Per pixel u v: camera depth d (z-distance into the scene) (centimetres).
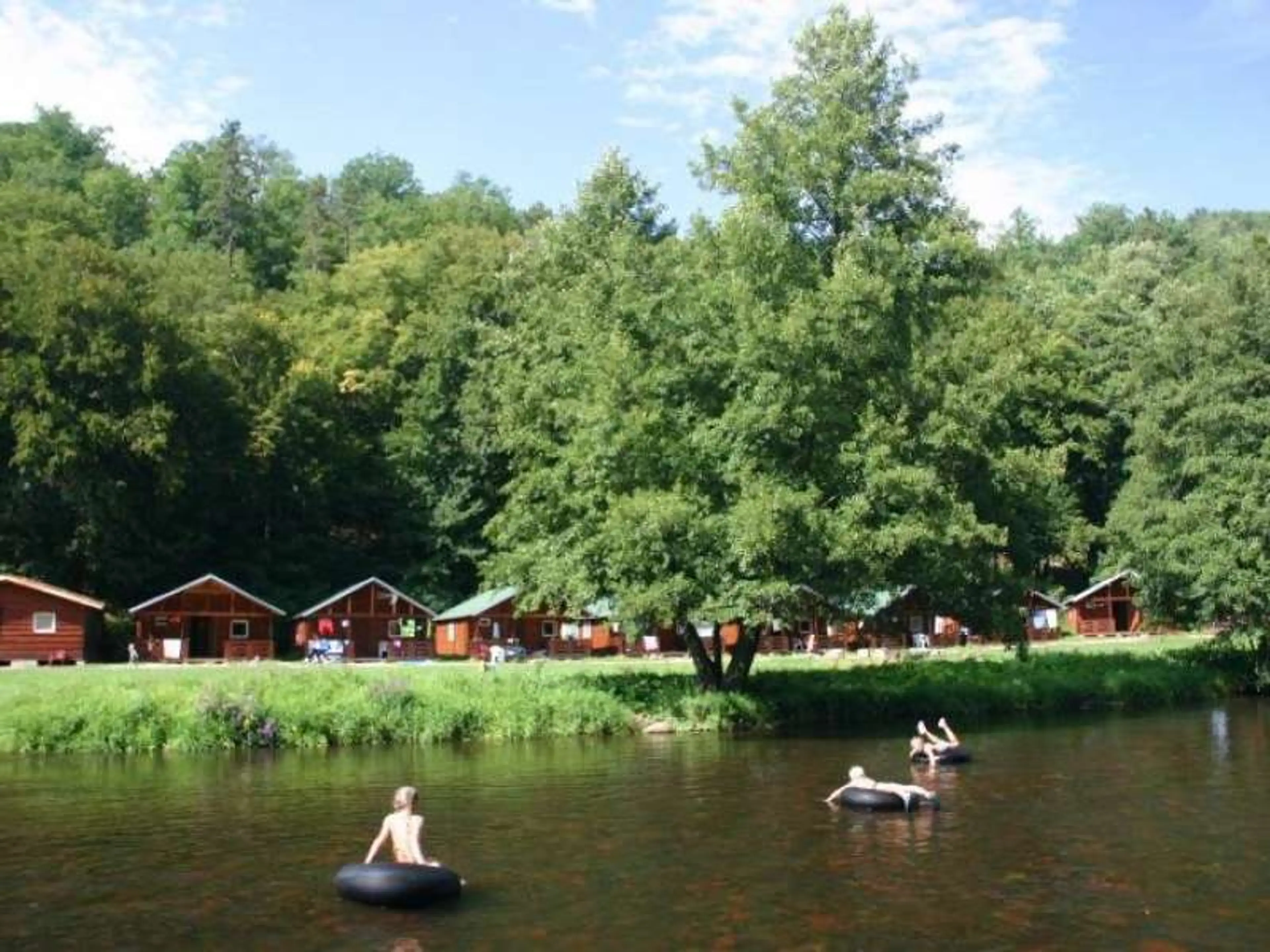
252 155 12688
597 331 4366
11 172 12169
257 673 4231
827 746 3562
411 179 16875
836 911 1652
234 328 8438
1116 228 17138
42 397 6806
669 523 3653
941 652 6481
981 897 1716
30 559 7269
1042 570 8381
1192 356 5947
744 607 3650
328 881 1858
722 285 4122
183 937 1560
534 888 1788
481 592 8106
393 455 8950
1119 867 1909
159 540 7769
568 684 4272
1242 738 3691
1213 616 5522
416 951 1482
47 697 3634
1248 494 5400
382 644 7331
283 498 8656
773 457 3972
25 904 1725
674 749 3503
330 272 12200
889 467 3747
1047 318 10250
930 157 4397
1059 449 4350
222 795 2659
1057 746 3531
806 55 4378
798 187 4194
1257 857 1975
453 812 2438
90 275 7375
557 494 4384
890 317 4050
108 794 2684
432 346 8931
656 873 1881
